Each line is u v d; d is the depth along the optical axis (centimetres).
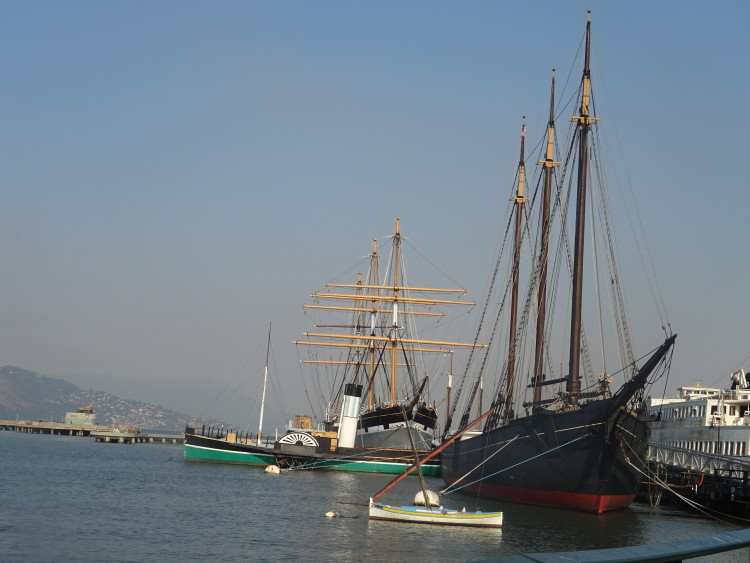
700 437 9906
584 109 8394
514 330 10731
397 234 16925
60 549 5394
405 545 5772
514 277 11056
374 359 16788
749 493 7738
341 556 5353
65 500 8225
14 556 5116
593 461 7319
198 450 14425
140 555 5275
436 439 13375
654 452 11094
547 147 9981
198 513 7462
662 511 8575
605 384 7562
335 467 13312
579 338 8012
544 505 8000
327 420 16575
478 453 9512
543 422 7838
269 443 15825
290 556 5344
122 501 8306
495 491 8900
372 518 7025
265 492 9619
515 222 11431
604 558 1271
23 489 9206
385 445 13562
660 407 11275
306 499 8919
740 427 9019
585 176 8262
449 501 8906
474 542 5912
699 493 8544
